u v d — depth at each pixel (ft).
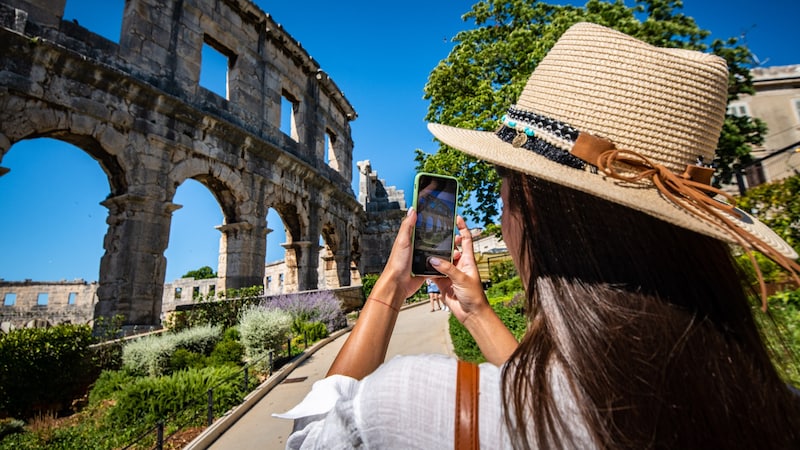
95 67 34.63
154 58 41.55
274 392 24.16
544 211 2.63
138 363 26.30
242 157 49.90
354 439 2.07
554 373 2.06
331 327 45.47
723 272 2.37
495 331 4.00
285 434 17.47
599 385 1.89
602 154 2.56
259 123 54.03
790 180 28.17
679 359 1.94
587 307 2.18
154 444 16.69
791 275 2.00
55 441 17.70
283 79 60.59
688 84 2.76
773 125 58.13
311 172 61.67
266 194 53.11
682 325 2.06
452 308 4.41
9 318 115.14
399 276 3.76
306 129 65.21
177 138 41.91
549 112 2.93
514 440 1.81
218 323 38.19
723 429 1.83
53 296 120.16
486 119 43.65
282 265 108.78
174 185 41.09
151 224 38.17
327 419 2.30
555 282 2.39
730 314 2.22
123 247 36.27
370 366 3.11
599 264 2.34
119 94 37.24
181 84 43.78
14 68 30.78
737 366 2.04
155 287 37.50
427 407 1.97
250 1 52.80
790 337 2.84
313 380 26.11
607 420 1.80
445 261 4.11
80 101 34.32
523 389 1.95
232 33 51.60
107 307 35.27
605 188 2.42
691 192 2.35
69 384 23.98
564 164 2.71
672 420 1.81
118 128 37.14
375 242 94.79
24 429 19.03
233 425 19.11
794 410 2.13
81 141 35.83
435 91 51.26
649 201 2.37
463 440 1.86
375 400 2.09
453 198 4.54
